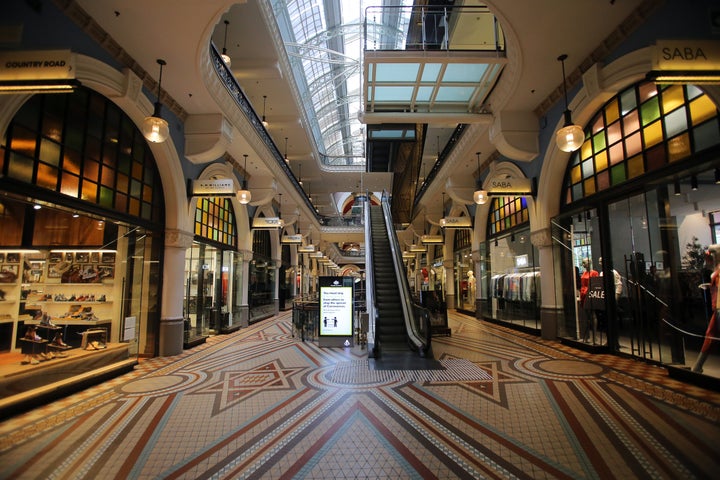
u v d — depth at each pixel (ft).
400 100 26.35
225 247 34.63
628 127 19.54
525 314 32.55
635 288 19.97
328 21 46.68
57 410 12.80
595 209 22.48
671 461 8.73
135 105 18.63
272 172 35.81
